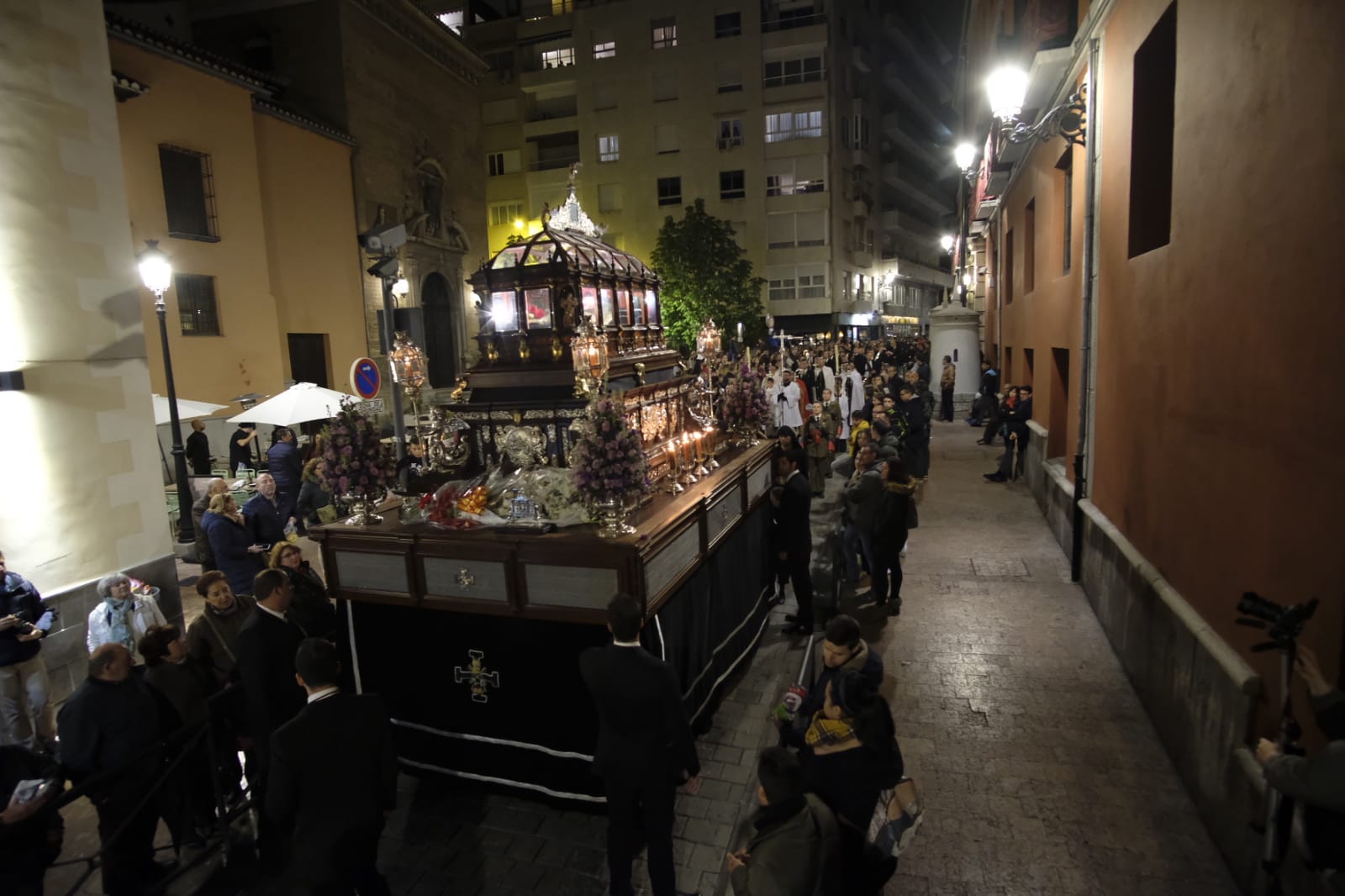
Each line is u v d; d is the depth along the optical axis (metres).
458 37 27.73
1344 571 2.98
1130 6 6.39
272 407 12.05
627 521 4.54
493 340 5.48
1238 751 3.82
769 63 39.38
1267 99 3.71
